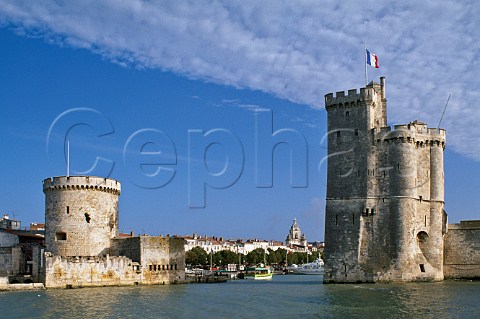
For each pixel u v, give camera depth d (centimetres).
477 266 10256
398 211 9806
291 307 6788
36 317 6028
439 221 10200
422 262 9962
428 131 10256
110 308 6788
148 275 10806
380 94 10881
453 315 5812
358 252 9975
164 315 6178
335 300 7344
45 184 10988
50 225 10844
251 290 9575
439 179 10269
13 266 10494
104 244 11031
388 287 9044
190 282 12544
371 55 10731
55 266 9700
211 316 6081
